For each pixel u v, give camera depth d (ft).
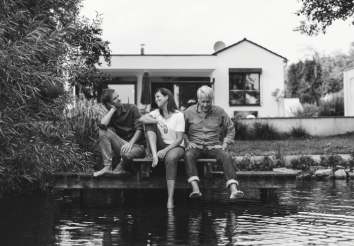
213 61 70.74
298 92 109.19
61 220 14.34
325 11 47.52
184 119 18.06
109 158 18.34
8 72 18.10
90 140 25.94
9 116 19.26
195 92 72.64
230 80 72.18
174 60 69.77
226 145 17.98
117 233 12.37
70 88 24.56
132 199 19.39
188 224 13.58
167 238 11.75
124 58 68.49
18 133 19.25
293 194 21.04
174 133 17.94
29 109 20.42
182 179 18.38
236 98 72.08
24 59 18.67
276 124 52.90
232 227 13.15
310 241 11.38
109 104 18.61
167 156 17.15
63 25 22.90
